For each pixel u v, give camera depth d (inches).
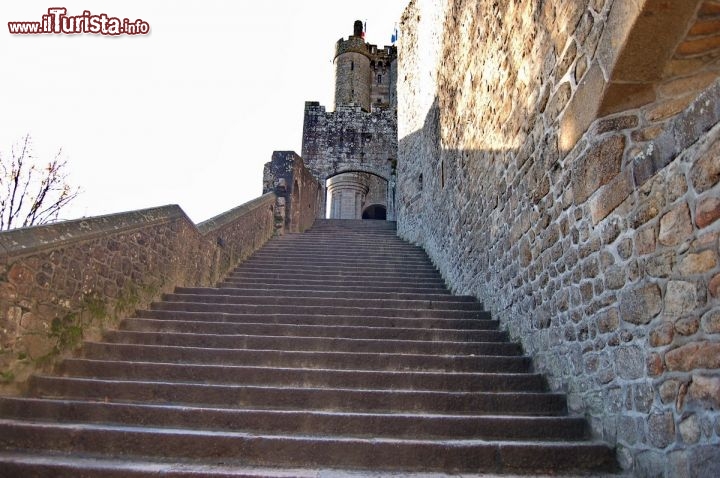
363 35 1446.9
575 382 150.3
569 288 153.9
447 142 375.2
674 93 124.1
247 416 145.6
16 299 157.8
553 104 165.0
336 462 130.4
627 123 127.6
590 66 136.0
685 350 100.5
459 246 320.5
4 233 156.2
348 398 160.2
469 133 297.7
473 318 246.2
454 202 340.5
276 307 252.5
